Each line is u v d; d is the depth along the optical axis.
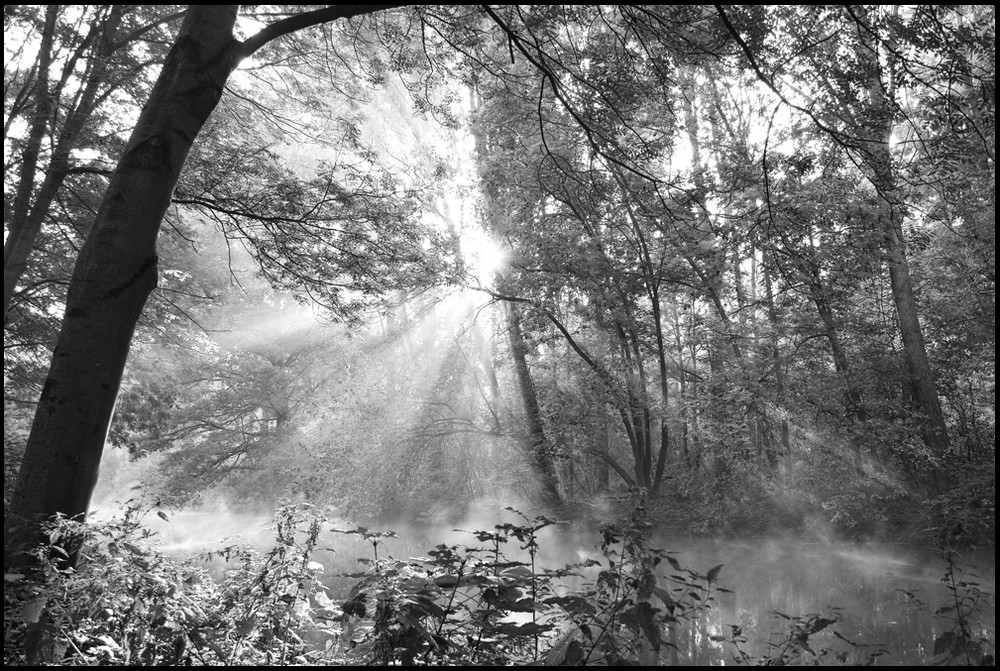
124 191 5.02
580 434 17.80
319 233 9.70
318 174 9.77
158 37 10.31
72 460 4.57
